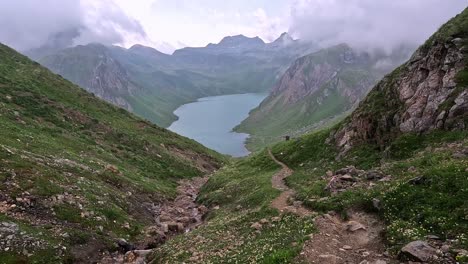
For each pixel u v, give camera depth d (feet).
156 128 351.46
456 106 112.88
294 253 63.46
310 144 191.52
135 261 99.19
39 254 90.27
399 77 151.33
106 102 351.67
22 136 163.43
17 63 317.42
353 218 81.41
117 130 273.95
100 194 135.33
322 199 98.12
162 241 122.52
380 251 63.98
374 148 139.33
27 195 109.40
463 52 124.98
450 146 100.83
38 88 272.92
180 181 239.09
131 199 152.76
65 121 241.14
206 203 168.86
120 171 185.47
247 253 74.64
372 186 93.45
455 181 72.79
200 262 80.33
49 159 146.30
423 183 78.33
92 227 110.83
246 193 154.20
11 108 211.00
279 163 193.98
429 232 63.21
